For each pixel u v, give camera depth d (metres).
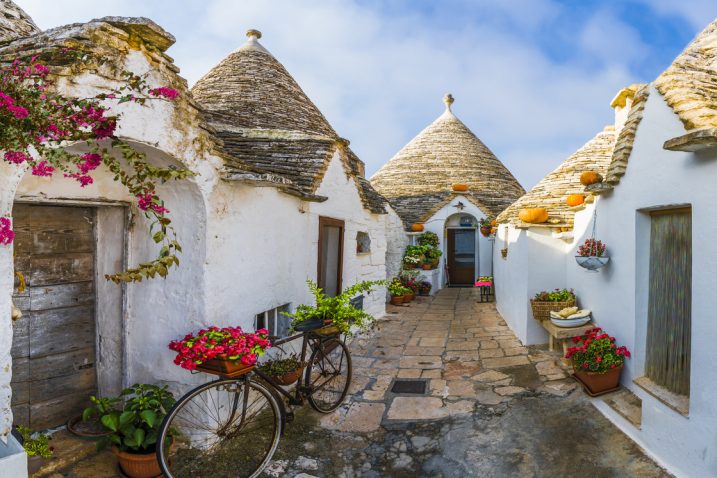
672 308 3.67
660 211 3.89
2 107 2.06
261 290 4.46
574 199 6.28
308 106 8.66
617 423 3.87
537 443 3.67
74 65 2.45
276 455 3.55
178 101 3.21
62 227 3.58
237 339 3.31
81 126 2.40
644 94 3.99
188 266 3.58
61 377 3.60
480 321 8.88
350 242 7.55
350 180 7.51
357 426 4.05
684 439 3.10
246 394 3.41
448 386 5.02
